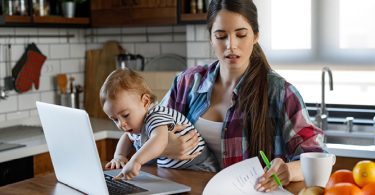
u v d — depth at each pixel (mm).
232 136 1795
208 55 3549
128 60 3814
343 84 3283
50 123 1595
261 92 1752
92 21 3801
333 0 3229
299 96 1732
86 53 4090
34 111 3707
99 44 4121
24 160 2857
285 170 1528
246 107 1763
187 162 1811
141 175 1691
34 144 2938
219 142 1844
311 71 3371
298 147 1663
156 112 1706
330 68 3295
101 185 1434
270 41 3432
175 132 1762
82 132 1413
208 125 1862
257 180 1503
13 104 3553
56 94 3885
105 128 3426
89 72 4059
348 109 3246
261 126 1732
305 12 3322
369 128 3123
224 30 1691
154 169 1812
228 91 1854
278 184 1463
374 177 1261
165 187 1533
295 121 1692
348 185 1214
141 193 1473
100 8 3746
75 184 1591
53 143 1635
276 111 1742
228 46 1688
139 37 4008
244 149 1781
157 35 3941
